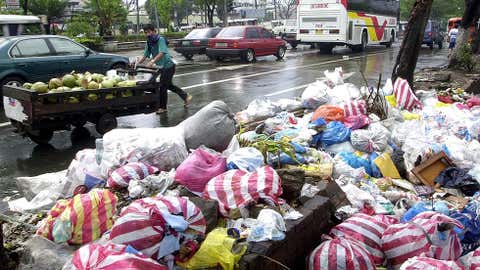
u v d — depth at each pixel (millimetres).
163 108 10000
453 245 3594
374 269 3416
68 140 7988
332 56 23438
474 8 14992
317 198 4066
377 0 27906
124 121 9258
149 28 9766
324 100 7613
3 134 8320
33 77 10664
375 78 14789
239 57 20062
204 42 20766
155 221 3105
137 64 9578
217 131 5102
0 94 10305
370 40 27750
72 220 3539
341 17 24594
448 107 7855
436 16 71875
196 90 12789
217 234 3309
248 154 4477
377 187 4969
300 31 26156
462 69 15172
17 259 3543
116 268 2729
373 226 3762
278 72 16500
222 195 3809
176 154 4793
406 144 5711
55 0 29094
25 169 6461
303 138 5828
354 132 5871
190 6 61562
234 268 3104
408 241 3545
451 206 4562
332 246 3455
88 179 4652
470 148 5906
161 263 3090
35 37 10867
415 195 4906
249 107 7406
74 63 11383
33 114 7082
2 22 15695
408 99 7875
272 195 3797
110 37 27406
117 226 3092
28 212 4430
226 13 38375
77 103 7555
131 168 4406
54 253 3465
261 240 3311
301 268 3715
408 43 9750
